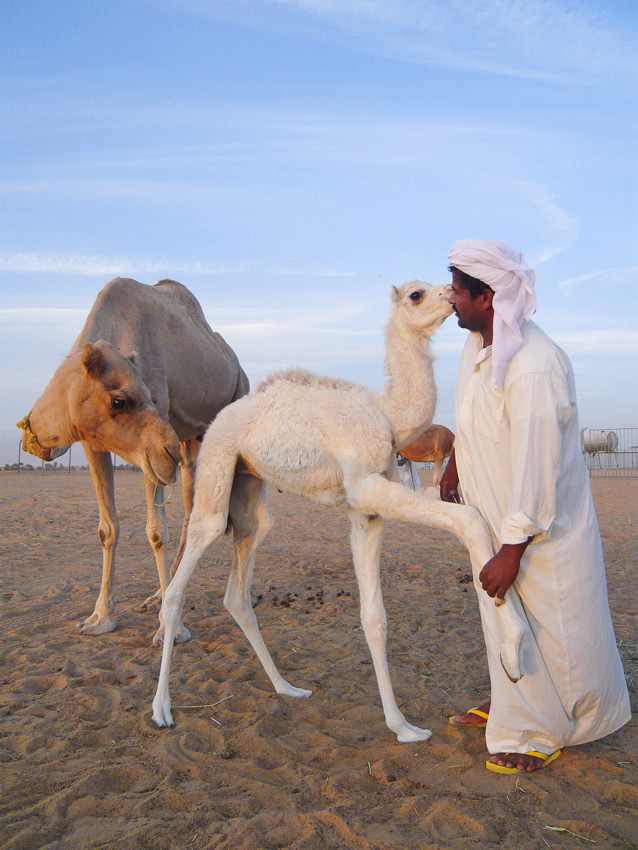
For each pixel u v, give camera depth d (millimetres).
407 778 3262
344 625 6047
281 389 4012
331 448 3725
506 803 3002
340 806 2973
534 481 3049
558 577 3180
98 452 5703
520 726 3273
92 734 3684
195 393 7004
